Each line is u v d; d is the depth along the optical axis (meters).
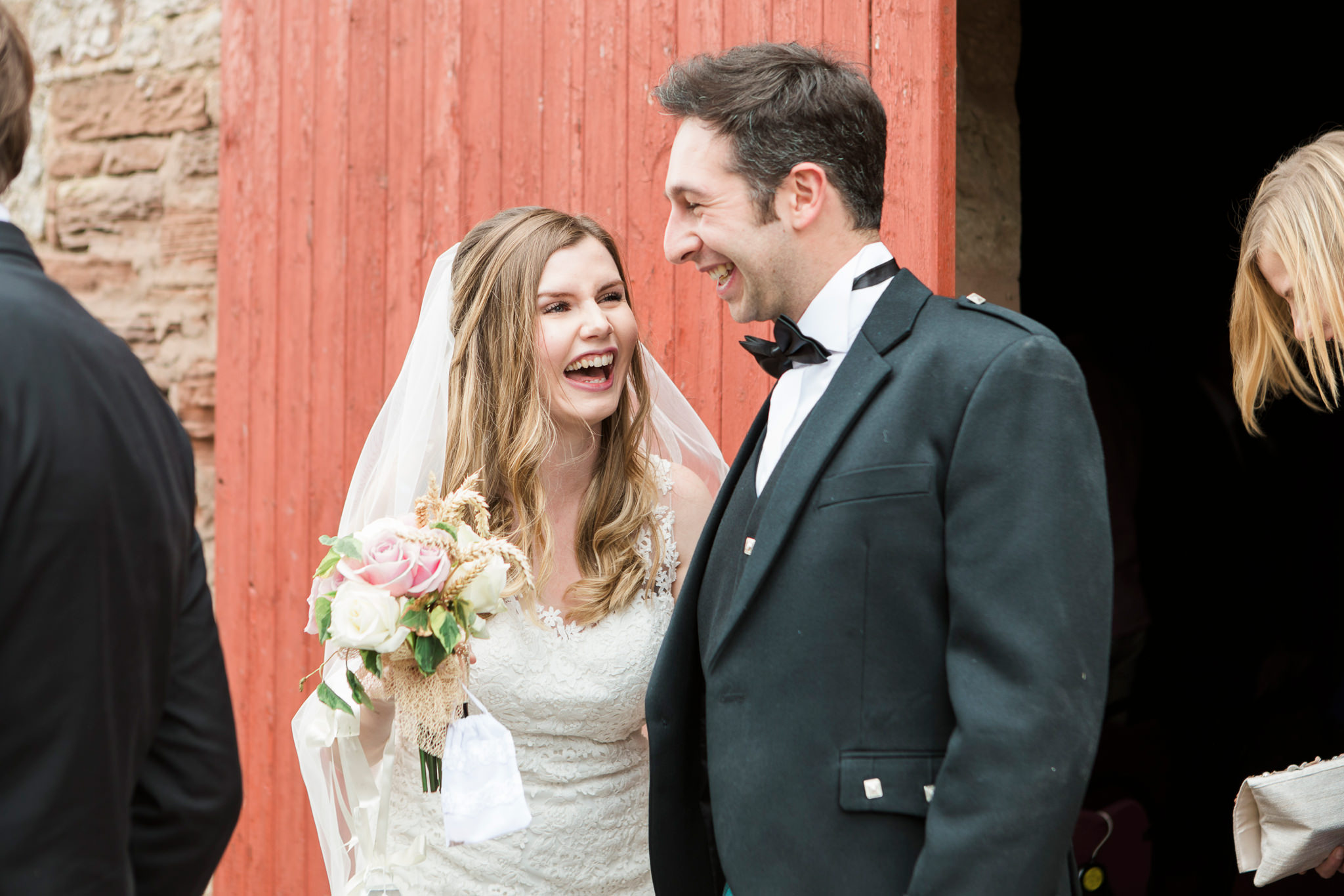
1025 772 1.17
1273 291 1.78
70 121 4.30
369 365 3.29
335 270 3.37
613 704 1.91
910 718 1.31
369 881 1.86
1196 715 3.13
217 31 3.93
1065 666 1.19
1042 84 3.93
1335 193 1.62
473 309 2.01
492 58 3.03
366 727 1.92
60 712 1.04
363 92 3.32
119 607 1.09
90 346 1.14
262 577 3.53
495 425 1.99
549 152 2.91
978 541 1.24
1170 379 3.25
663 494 2.12
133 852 1.21
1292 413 2.99
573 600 1.99
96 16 4.23
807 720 1.35
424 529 1.65
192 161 3.99
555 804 1.91
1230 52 3.92
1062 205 3.98
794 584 1.38
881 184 1.51
